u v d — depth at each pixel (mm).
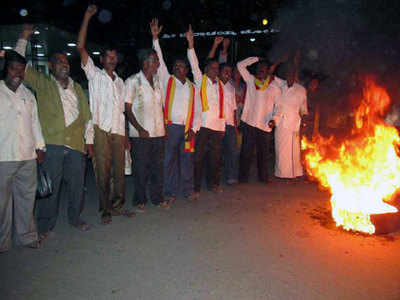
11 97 3719
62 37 9734
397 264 3766
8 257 3883
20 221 4039
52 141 4215
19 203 3998
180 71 5488
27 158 3869
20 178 3934
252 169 8148
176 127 5570
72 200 4566
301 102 6824
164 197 5785
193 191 6027
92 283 3387
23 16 8242
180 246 4152
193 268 3656
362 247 4152
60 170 4328
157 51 5477
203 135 5906
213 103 5910
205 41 13383
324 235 4480
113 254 3955
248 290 3275
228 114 6512
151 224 4824
